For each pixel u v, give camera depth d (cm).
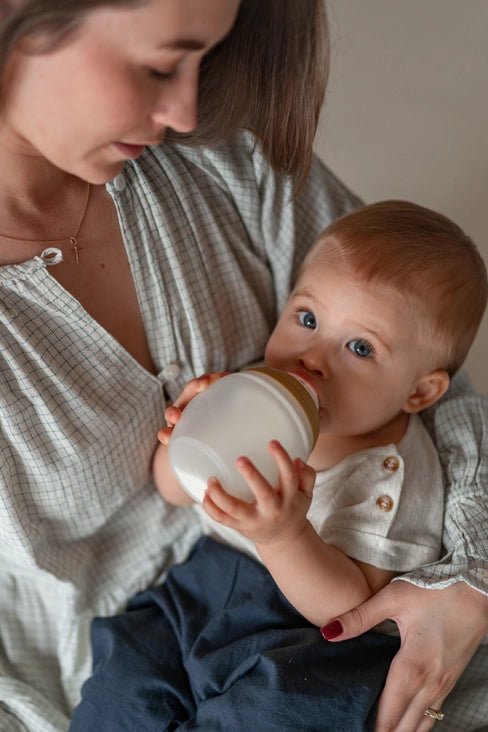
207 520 120
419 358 109
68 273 96
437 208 170
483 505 107
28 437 96
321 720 97
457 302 109
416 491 109
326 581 99
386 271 105
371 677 101
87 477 104
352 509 106
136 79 73
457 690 113
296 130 105
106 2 66
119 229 100
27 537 106
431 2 173
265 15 94
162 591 118
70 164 81
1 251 91
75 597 117
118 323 102
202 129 102
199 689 104
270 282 124
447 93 174
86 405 99
